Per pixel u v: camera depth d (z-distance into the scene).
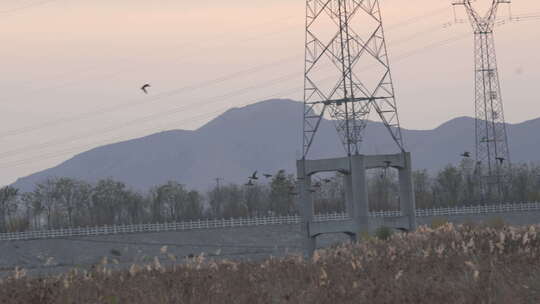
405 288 87.81
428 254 116.56
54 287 95.56
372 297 84.62
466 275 90.50
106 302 87.06
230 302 85.38
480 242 139.50
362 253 136.75
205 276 102.06
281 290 91.00
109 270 104.62
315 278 100.62
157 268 109.31
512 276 93.94
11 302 90.88
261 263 119.25
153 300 85.50
